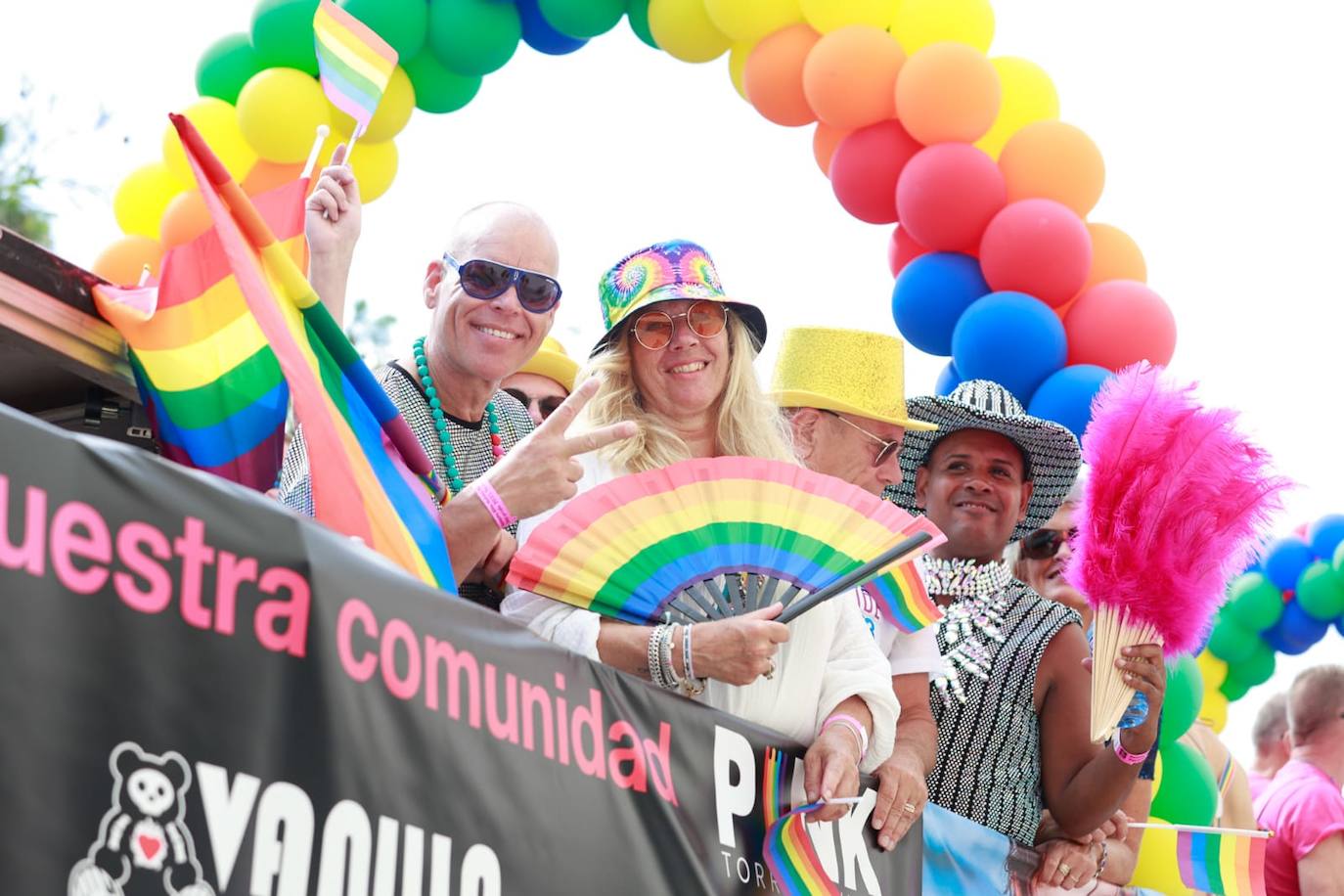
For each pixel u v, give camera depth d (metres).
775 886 2.99
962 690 3.92
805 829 3.12
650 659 3.00
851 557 3.19
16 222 9.96
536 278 3.33
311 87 5.00
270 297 2.53
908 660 3.67
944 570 4.18
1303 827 5.47
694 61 5.79
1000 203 5.42
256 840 2.02
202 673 2.00
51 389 2.92
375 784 2.20
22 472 1.86
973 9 5.50
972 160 5.36
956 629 4.02
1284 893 5.50
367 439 2.72
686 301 3.56
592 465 3.46
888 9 5.55
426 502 2.77
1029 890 3.84
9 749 1.77
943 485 4.30
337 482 2.53
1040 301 5.33
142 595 1.96
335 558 2.23
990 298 5.30
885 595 3.60
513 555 3.20
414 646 2.32
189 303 2.73
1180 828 4.30
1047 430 4.29
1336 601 6.96
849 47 5.43
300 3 4.98
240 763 2.01
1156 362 5.36
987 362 5.27
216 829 1.97
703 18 5.64
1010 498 4.31
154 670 1.95
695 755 2.89
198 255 2.77
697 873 2.80
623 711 2.74
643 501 3.16
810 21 5.57
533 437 2.86
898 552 3.11
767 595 3.19
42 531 1.87
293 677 2.12
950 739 3.88
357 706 2.20
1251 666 7.26
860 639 3.39
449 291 3.35
